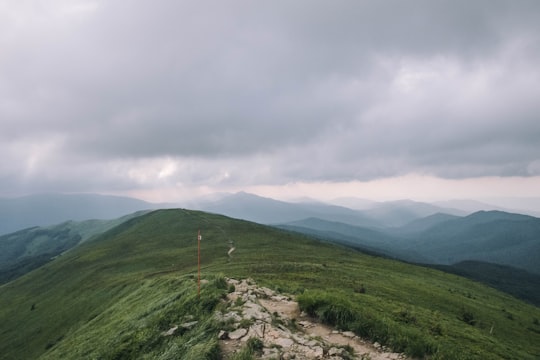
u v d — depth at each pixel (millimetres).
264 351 14297
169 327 20234
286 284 44750
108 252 140625
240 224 173500
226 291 24062
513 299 106375
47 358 36312
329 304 19906
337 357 14195
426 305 52406
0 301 120188
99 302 69688
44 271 145375
